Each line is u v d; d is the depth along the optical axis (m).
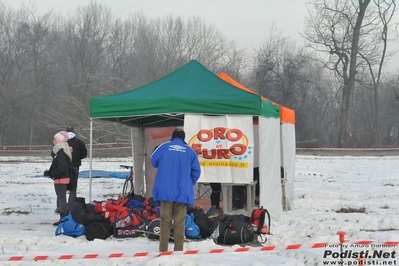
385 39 73.81
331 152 60.88
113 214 11.79
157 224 11.35
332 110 88.06
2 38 74.31
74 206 11.98
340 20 71.19
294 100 76.94
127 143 50.34
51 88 73.25
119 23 71.62
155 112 12.70
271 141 14.24
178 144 9.76
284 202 16.58
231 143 12.75
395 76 86.81
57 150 13.35
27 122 74.06
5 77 73.50
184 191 9.58
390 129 88.56
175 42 71.75
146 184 17.08
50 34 77.62
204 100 12.70
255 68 80.38
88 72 63.44
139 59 71.25
